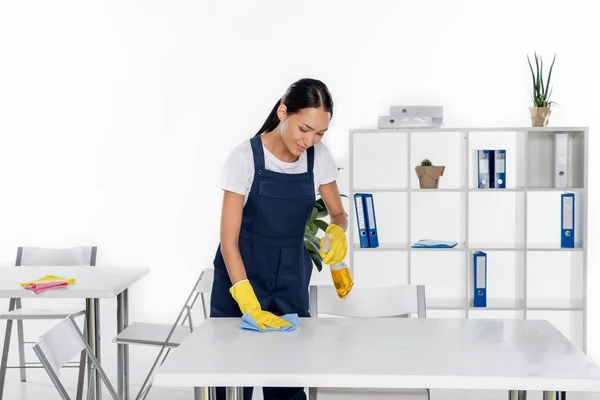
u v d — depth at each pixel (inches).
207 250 192.2
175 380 70.7
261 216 98.7
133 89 190.9
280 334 87.4
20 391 159.3
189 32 189.8
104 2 189.9
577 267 173.5
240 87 189.8
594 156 183.0
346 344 82.4
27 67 191.3
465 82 185.8
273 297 102.0
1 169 192.7
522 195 174.2
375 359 75.7
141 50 190.4
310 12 187.9
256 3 188.5
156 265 192.7
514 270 186.2
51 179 192.5
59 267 154.9
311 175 99.9
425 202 187.8
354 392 102.7
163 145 191.2
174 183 191.8
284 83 189.0
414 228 188.4
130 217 192.5
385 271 190.1
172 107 190.7
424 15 185.9
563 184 168.7
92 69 191.0
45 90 191.5
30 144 192.2
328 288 110.7
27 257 169.8
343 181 189.3
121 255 193.0
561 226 170.1
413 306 111.1
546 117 170.1
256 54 189.2
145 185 191.9
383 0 186.5
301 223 100.9
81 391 131.7
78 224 193.0
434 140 186.5
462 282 184.2
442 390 160.6
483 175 171.0
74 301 197.5
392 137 187.3
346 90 188.1
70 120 191.8
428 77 186.4
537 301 177.8
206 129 190.5
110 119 191.5
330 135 188.9
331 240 99.3
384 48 187.0
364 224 170.2
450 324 92.7
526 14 184.1
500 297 187.2
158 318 193.6
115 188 192.2
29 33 191.0
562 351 78.9
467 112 185.8
